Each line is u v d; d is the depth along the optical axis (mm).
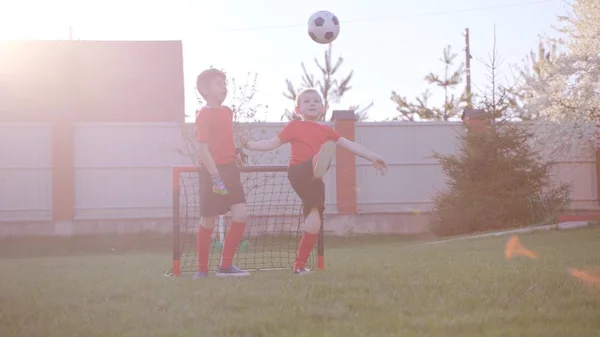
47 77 27172
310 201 6762
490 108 21703
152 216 24562
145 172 24594
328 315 3963
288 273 6770
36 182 24297
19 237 24031
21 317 4375
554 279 5336
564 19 26766
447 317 3801
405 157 25469
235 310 4285
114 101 27625
